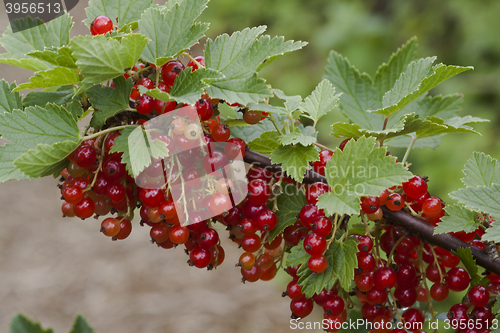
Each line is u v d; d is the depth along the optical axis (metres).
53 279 1.71
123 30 0.57
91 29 0.57
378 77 0.65
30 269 1.74
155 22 0.56
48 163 0.55
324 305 0.58
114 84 0.56
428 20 1.56
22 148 0.55
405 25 1.60
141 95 0.56
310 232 0.57
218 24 2.04
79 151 0.56
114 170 0.57
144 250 1.86
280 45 0.56
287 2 1.90
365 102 0.65
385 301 0.58
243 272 0.59
